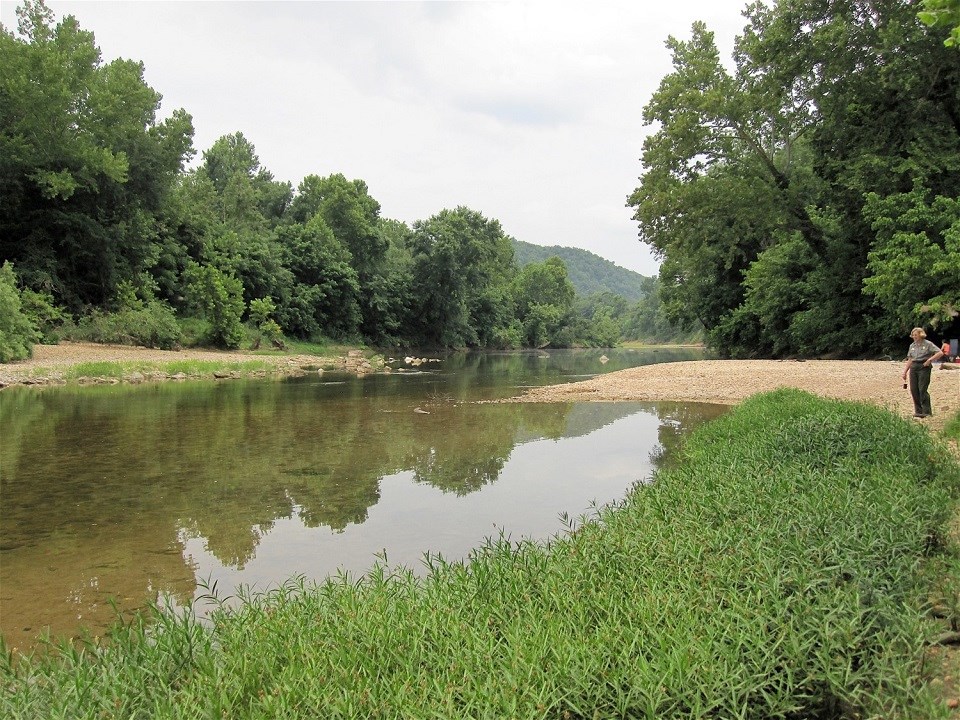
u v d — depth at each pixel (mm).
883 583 4082
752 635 3318
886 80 24797
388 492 8797
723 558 4363
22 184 37188
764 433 8617
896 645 3545
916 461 7301
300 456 11266
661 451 11586
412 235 70250
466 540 6758
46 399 19391
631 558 4602
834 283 29844
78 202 39844
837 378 19625
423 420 15820
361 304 65312
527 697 2885
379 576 4746
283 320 54406
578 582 4215
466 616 3818
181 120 46594
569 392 22172
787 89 28203
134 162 42250
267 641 3562
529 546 5176
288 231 61750
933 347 11742
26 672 3613
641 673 2990
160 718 2852
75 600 5371
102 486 9086
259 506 8102
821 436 7875
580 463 10664
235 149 87500
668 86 30609
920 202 22656
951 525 5555
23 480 9430
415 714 2754
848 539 4629
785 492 5918
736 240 36281
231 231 55750
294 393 22516
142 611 5125
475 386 25875
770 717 3098
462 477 9695
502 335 85812
